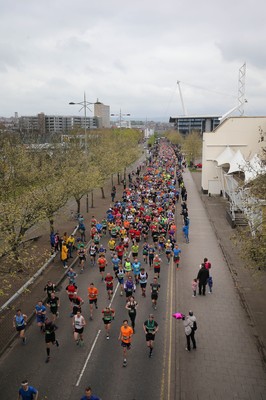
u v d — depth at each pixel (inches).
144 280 757.3
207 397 478.6
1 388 494.6
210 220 1408.7
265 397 478.0
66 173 1150.3
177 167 3063.5
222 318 681.6
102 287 820.6
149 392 487.5
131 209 1291.8
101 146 1939.0
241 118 1815.9
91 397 398.9
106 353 573.0
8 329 640.4
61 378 514.6
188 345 576.7
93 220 1181.7
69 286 723.4
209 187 1894.7
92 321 672.4
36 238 1133.7
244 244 678.5
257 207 687.7
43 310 633.0
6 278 828.0
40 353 573.3
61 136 2460.6
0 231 698.2
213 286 820.6
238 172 1530.5
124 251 999.6
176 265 940.0
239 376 519.2
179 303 742.5
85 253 973.2
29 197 863.7
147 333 555.8
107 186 2206.0
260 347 589.3
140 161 3715.6
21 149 1206.9
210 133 1863.9
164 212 1334.9
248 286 816.3
